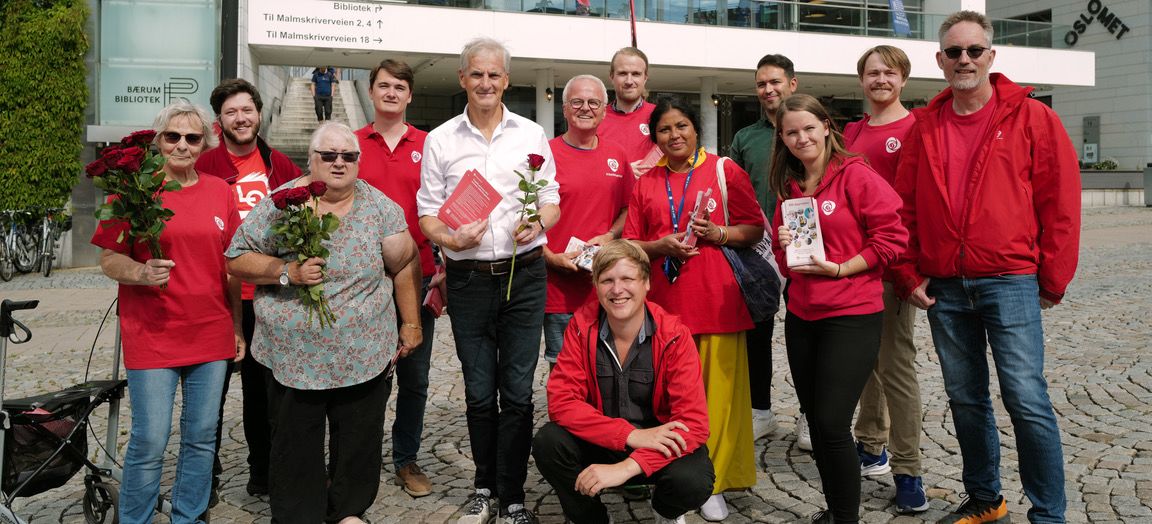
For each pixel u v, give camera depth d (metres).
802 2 24.50
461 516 4.23
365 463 3.79
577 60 22.52
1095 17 39.22
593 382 3.75
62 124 14.37
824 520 3.79
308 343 3.57
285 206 3.38
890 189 3.75
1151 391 6.06
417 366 4.52
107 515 4.05
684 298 4.16
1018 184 3.59
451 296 4.14
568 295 4.65
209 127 3.77
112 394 4.10
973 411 3.86
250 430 4.46
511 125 4.18
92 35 14.69
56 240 14.23
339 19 20.34
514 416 4.07
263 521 4.20
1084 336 8.07
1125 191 29.89
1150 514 3.96
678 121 4.18
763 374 5.34
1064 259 3.54
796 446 5.19
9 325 3.74
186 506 3.73
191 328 3.63
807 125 3.76
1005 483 4.43
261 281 3.59
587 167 4.70
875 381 4.52
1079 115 40.19
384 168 4.56
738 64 23.92
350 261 3.62
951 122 3.81
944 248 3.75
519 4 21.84
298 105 26.66
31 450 3.76
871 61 4.51
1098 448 4.91
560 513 4.28
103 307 10.74
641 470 3.49
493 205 3.88
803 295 3.79
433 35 21.17
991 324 3.69
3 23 14.14
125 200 3.41
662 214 4.27
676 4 23.27
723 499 4.17
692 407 3.62
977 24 3.61
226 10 15.06
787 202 3.83
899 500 4.11
